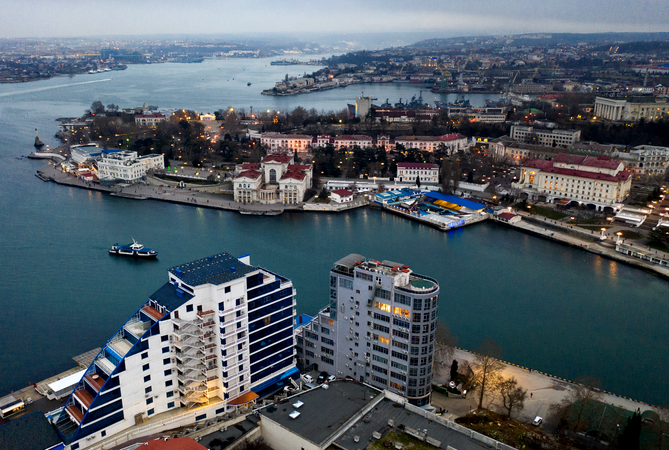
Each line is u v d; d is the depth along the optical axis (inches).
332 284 6643.7
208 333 5664.4
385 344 6284.5
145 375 5388.8
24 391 6683.1
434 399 6614.2
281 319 6373.0
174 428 5492.1
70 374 7027.6
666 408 6579.7
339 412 5211.6
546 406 6505.9
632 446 5374.0
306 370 7150.6
